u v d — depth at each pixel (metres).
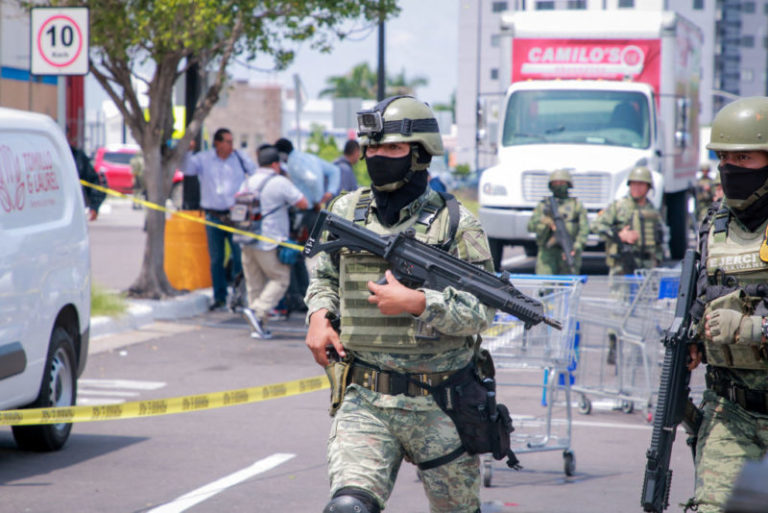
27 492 12.96
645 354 17.31
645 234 24.42
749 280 8.20
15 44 48.59
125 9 27.73
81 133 53.00
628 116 38.72
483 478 13.65
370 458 7.81
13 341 13.51
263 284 26.58
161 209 29.83
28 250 14.05
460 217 8.16
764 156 8.09
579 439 16.45
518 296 7.89
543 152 38.22
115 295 28.55
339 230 8.05
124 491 13.09
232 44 30.03
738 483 3.72
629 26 39.66
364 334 7.96
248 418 17.55
